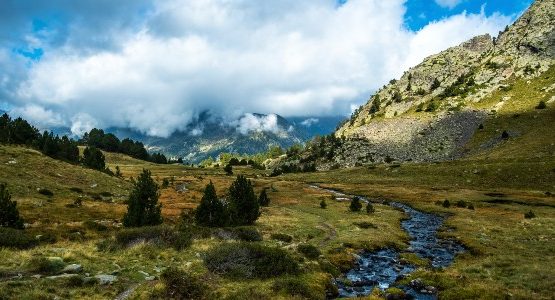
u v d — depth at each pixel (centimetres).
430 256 3953
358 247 4128
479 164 13588
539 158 12775
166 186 11569
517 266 3033
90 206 6353
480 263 3241
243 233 4119
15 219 3950
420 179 13312
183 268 2634
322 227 5359
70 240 3744
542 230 4956
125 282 2270
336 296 2527
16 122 10956
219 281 2492
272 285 2439
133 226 4494
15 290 1888
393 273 3206
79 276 2216
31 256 2655
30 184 7169
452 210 7856
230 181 13775
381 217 6800
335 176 16175
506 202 8781
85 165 10869
